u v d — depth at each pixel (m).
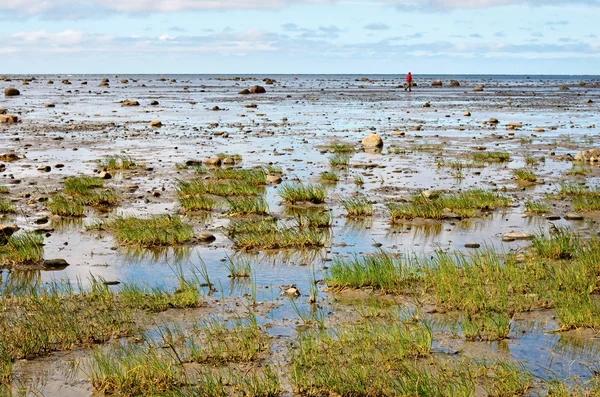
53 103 57.97
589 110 53.53
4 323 8.73
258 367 7.60
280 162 24.08
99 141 30.00
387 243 13.31
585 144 29.89
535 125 39.50
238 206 15.73
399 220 15.30
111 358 7.81
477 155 25.09
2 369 7.43
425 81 153.75
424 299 9.92
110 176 20.58
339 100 67.19
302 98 70.69
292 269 11.57
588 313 8.92
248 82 139.62
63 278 11.03
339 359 7.73
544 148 28.52
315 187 18.72
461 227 14.70
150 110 50.94
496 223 15.05
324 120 42.44
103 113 47.28
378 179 20.59
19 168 22.03
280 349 8.10
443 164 23.72
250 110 51.50
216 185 18.45
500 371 7.25
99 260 12.09
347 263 11.75
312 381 7.21
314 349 7.90
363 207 15.94
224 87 106.19
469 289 10.01
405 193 18.31
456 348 8.11
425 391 6.76
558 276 10.37
